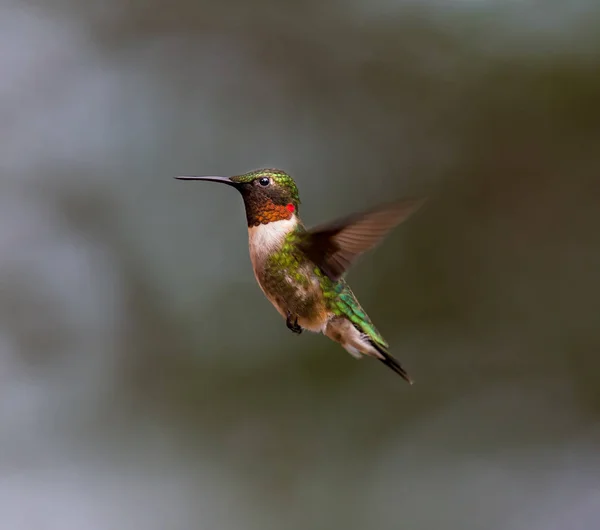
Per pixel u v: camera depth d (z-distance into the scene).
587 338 10.71
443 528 10.18
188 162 11.50
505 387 10.75
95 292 11.00
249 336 10.98
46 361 10.79
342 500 10.17
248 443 10.52
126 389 10.74
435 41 11.20
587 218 10.79
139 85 11.64
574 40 10.77
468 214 11.04
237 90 11.66
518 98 10.93
